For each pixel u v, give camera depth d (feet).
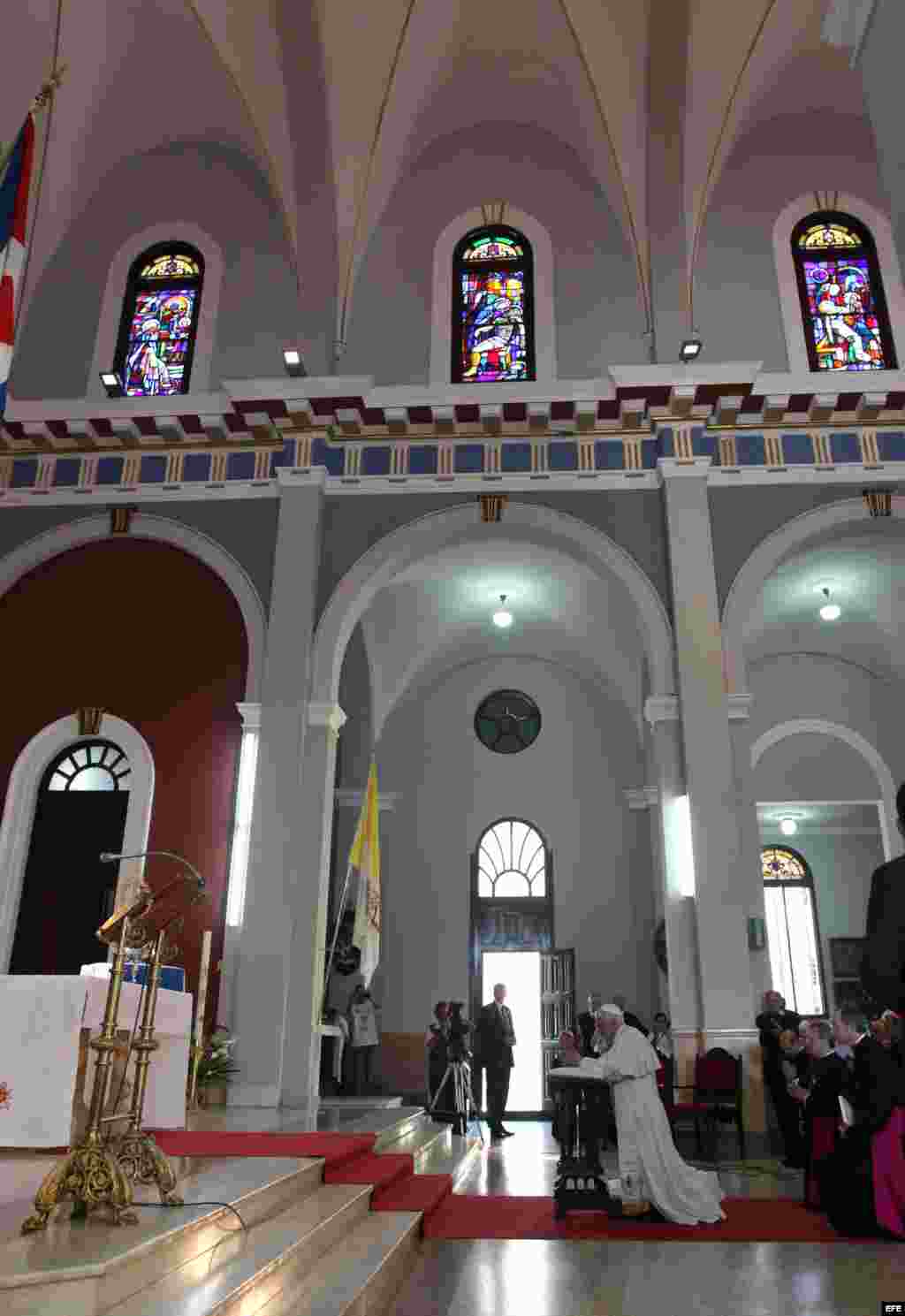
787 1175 26.68
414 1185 22.09
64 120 39.63
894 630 50.78
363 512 38.09
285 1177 16.11
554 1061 50.31
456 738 56.39
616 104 38.63
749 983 31.24
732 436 37.73
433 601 51.49
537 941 52.80
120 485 39.01
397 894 53.78
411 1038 51.21
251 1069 31.37
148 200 43.42
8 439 39.52
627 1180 20.51
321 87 37.09
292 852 33.65
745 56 37.70
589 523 37.27
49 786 37.32
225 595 37.93
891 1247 17.62
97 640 37.93
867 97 22.11
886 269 40.27
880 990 8.33
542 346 39.86
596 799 54.65
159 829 35.50
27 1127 14.75
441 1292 14.83
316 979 32.96
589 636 53.26
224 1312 10.57
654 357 38.45
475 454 38.37
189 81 40.73
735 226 41.14
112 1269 10.11
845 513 36.73
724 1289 14.60
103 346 41.34
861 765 55.72
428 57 39.42
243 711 35.58
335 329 39.73
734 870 32.27
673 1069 32.42
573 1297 14.38
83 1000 15.44
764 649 53.67
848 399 36.86
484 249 42.06
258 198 42.91
